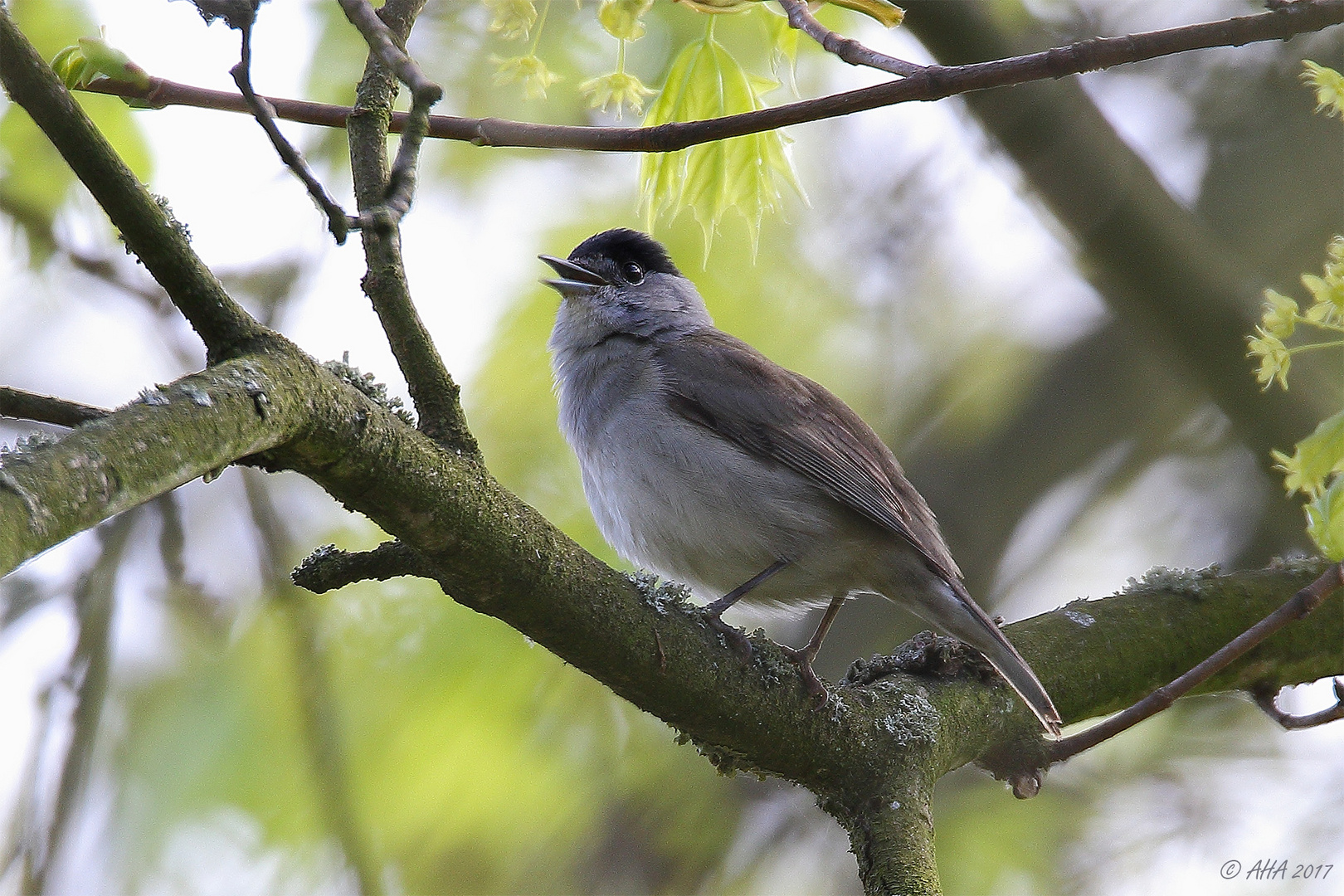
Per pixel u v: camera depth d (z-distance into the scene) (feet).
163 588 29.25
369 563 19.36
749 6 20.83
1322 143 40.01
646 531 28.76
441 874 31.48
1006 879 33.53
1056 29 39.19
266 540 29.45
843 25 33.09
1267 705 26.50
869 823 22.00
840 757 22.03
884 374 39.86
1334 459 18.47
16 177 30.48
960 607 24.98
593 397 29.96
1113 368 41.42
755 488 28.09
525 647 31.14
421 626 30.86
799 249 37.52
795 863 34.76
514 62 21.39
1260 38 17.97
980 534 40.22
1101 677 25.55
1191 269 32.24
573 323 31.32
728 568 28.71
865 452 28.94
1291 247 39.32
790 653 22.31
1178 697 21.93
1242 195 40.50
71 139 14.80
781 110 19.58
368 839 27.66
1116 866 34.45
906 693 23.41
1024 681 23.82
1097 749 36.37
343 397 16.62
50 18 27.27
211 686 29.96
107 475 13.43
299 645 28.58
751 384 28.94
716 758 22.48
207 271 15.93
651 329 30.89
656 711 20.93
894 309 39.86
